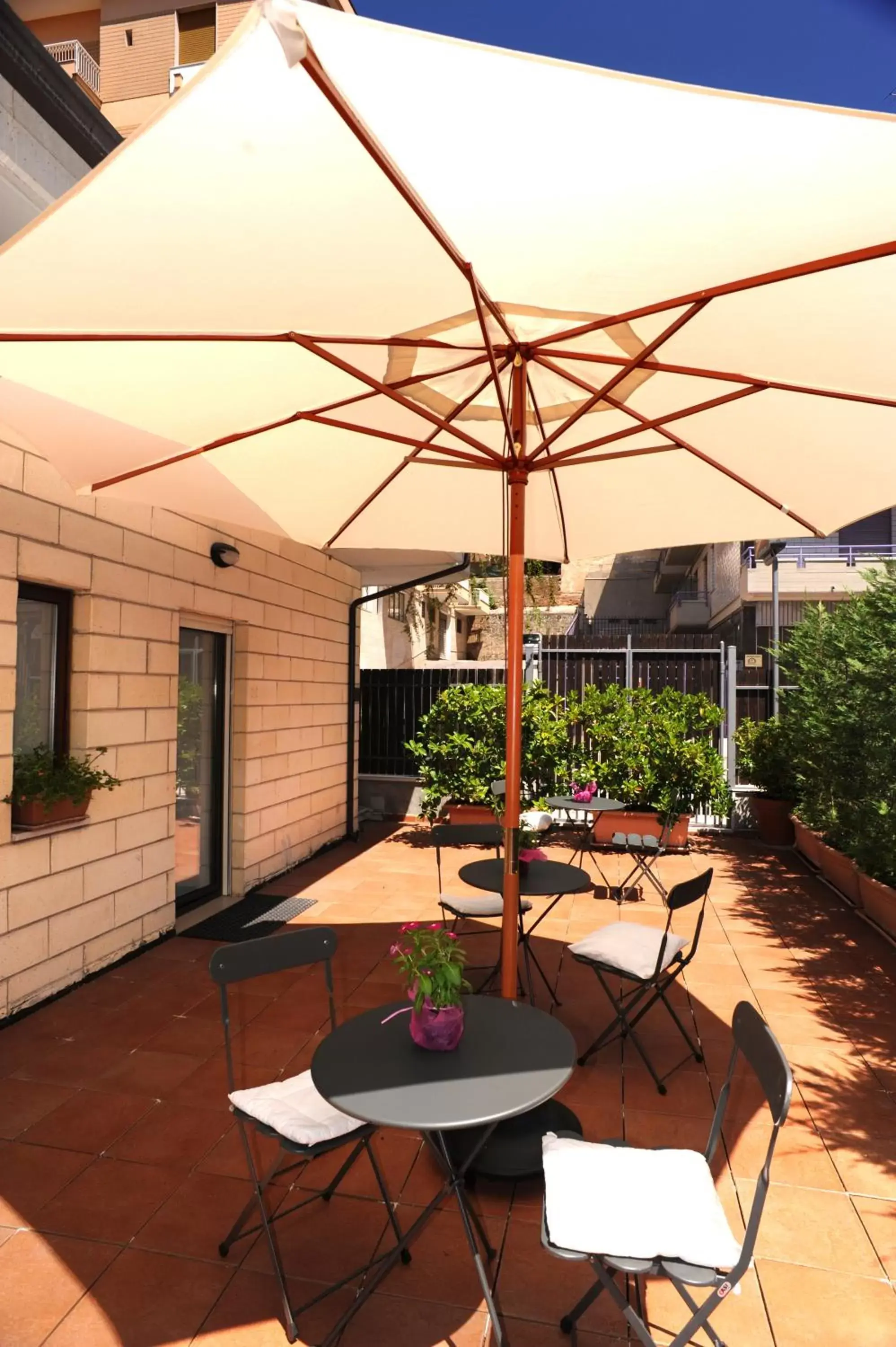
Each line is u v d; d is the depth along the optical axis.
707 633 22.55
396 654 15.34
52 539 4.42
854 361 2.44
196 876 6.45
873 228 1.77
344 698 9.05
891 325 2.21
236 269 1.87
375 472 3.74
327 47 1.25
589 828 8.82
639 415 3.01
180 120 1.38
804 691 7.34
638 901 6.77
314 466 3.55
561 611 23.44
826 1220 2.76
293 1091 2.62
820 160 1.54
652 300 2.18
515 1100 2.16
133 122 14.85
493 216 1.75
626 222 1.78
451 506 4.13
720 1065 3.87
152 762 5.43
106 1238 2.62
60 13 15.67
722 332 2.38
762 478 3.51
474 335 2.51
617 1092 3.61
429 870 7.80
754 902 6.76
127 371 2.42
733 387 2.87
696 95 1.36
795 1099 3.56
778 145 1.49
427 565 9.05
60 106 4.45
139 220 1.65
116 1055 3.90
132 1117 3.35
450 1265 2.54
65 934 4.61
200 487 3.49
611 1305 2.40
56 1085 3.61
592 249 1.90
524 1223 2.74
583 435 3.54
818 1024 4.36
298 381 2.69
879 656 5.41
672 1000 4.68
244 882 6.79
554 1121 3.14
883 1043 4.13
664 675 10.30
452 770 9.28
